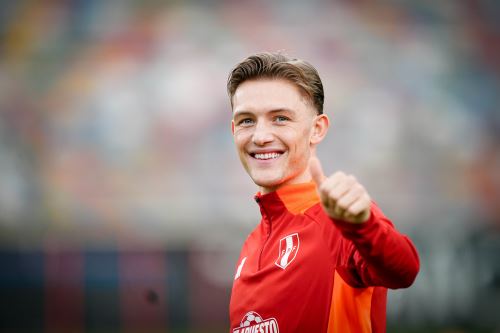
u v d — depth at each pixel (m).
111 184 47.19
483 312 28.91
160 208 43.59
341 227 5.98
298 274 7.47
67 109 49.81
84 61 51.44
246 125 8.05
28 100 49.97
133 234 35.72
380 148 48.59
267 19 53.31
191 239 31.62
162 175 47.44
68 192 46.19
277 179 7.92
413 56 52.41
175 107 49.72
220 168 47.88
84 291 30.86
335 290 7.18
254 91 7.93
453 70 51.91
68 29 52.12
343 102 50.53
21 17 52.22
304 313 7.30
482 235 29.78
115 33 52.09
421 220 41.09
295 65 8.00
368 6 53.78
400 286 6.36
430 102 50.81
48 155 48.25
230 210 44.03
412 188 46.28
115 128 49.09
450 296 29.02
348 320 7.15
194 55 51.59
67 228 37.72
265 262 7.97
